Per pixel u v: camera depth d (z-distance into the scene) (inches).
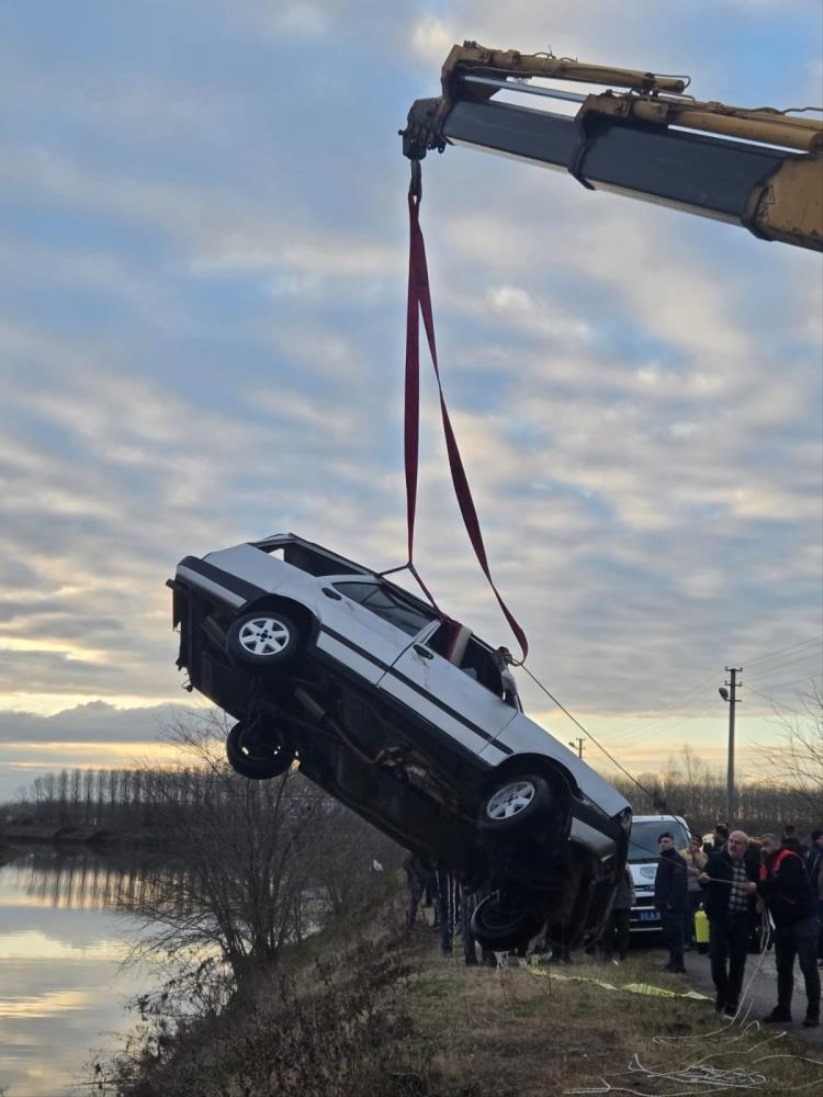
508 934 416.8
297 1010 467.5
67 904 1907.0
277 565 419.8
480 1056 400.5
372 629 407.2
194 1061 745.6
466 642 421.7
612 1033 428.5
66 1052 944.9
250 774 431.5
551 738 404.5
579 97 342.0
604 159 332.2
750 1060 390.0
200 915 1174.3
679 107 322.0
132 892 1261.1
